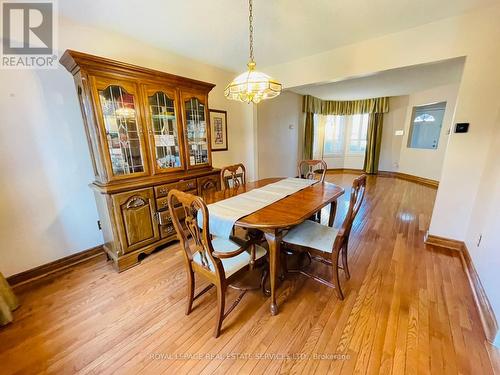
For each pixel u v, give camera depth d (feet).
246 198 6.23
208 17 6.58
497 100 6.49
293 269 6.78
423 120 17.99
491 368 3.88
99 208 7.13
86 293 5.91
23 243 6.36
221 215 5.01
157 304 5.50
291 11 6.32
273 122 15.12
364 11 6.36
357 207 5.39
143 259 7.48
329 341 4.43
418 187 16.51
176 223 4.55
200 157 9.21
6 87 5.74
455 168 7.41
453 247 7.82
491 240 5.28
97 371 3.96
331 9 6.24
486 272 5.24
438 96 16.11
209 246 4.08
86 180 7.34
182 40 8.05
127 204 6.74
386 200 13.46
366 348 4.27
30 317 5.16
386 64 8.02
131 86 6.64
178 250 8.03
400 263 7.00
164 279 6.46
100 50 7.19
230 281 4.64
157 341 4.51
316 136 22.22
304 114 19.06
